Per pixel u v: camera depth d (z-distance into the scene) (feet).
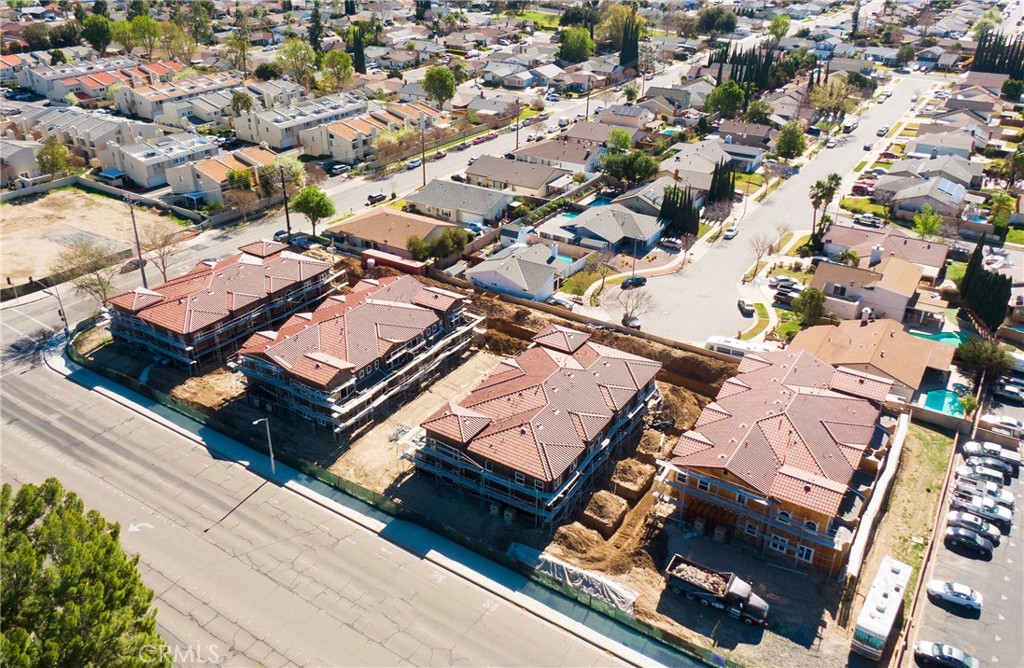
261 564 217.36
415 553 223.30
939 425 281.33
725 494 226.17
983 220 458.50
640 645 195.62
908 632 196.34
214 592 207.62
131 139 549.13
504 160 528.22
